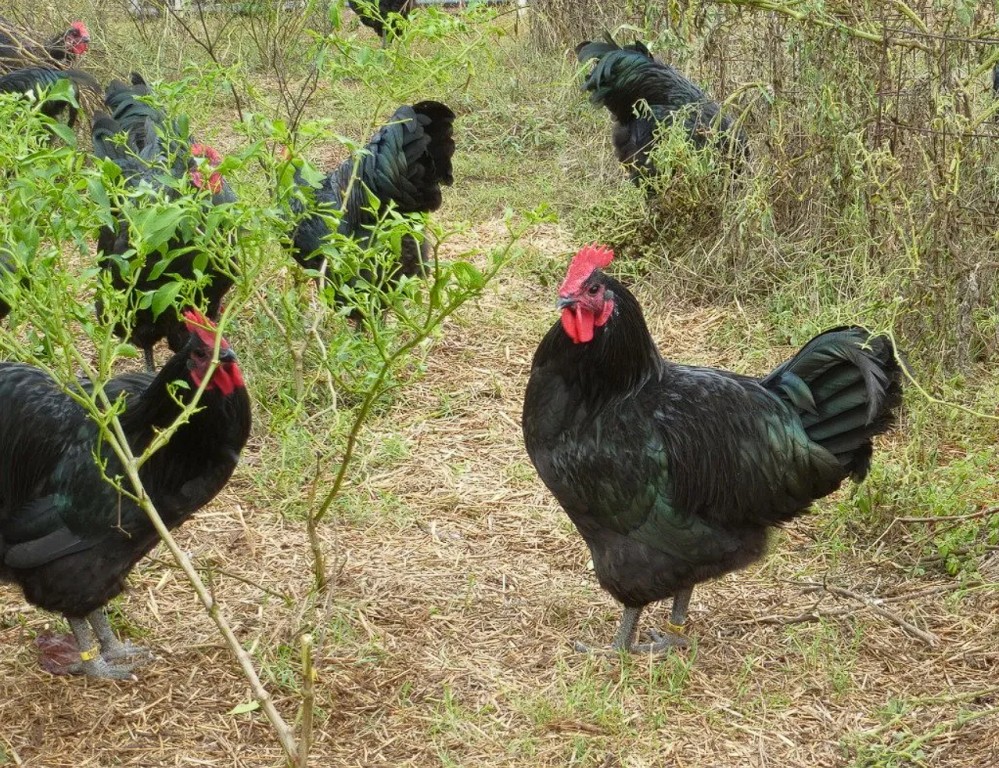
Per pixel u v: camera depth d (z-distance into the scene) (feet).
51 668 9.78
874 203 11.74
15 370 9.72
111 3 21.27
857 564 10.66
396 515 11.10
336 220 8.79
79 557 9.52
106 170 8.39
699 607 10.36
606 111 18.34
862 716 9.54
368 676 9.78
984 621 10.14
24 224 8.29
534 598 10.43
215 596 10.35
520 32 23.00
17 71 15.06
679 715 9.58
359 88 19.12
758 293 13.62
